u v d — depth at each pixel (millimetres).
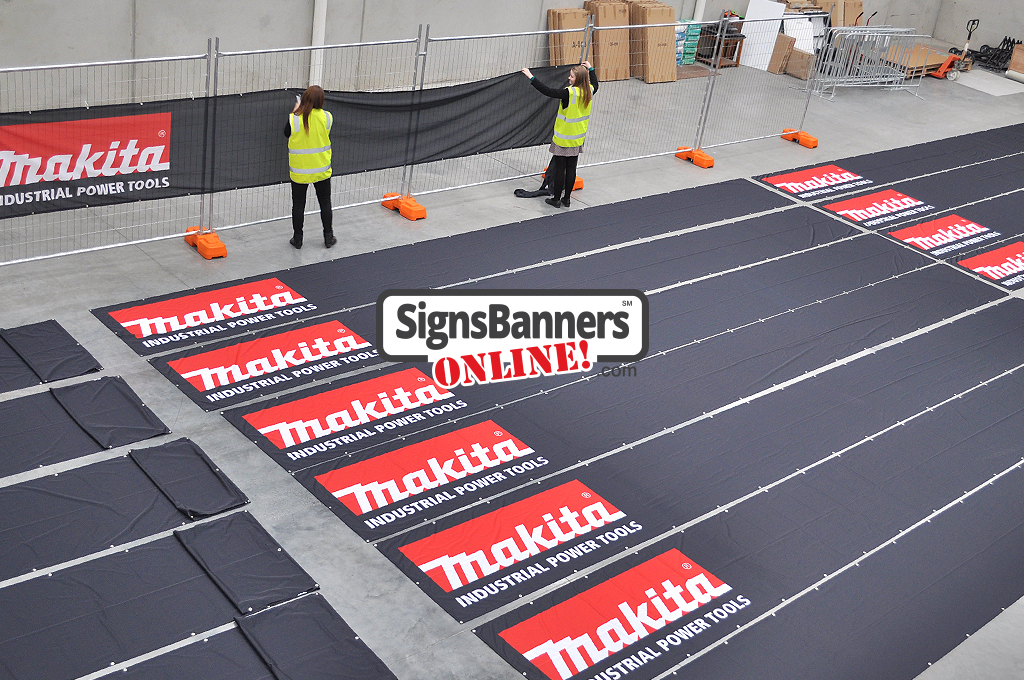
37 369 8633
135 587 6695
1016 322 12320
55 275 10016
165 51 13711
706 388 10016
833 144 17641
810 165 16453
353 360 9531
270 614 6633
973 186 16688
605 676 6551
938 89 22297
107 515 7258
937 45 26328
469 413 9055
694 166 15656
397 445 8492
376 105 11422
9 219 10727
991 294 12984
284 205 12289
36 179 9406
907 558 8062
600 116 16891
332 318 10109
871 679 6816
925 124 19625
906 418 10000
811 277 12711
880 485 8914
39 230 10695
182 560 6984
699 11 20438
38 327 9180
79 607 6477
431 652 6543
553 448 8758
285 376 9148
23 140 9180
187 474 7758
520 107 13109
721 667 6746
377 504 7805
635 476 8555
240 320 9852
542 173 14156
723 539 7961
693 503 8336
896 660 7020
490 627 6820
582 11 18234
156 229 11211
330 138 11156
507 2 17391
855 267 13188
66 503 7301
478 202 13250
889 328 11742
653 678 6574
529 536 7703
